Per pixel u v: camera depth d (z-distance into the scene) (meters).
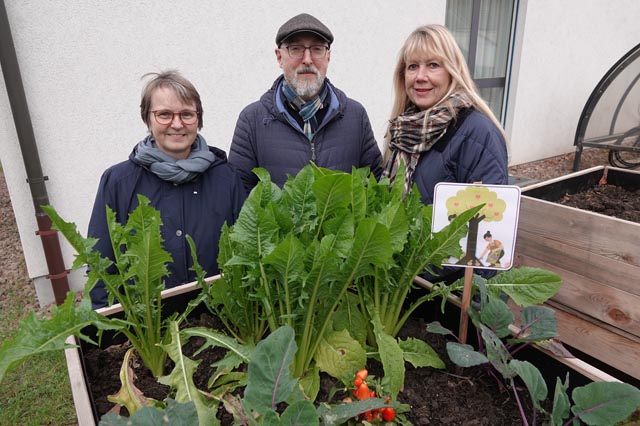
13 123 2.70
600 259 2.07
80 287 3.23
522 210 2.40
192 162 1.82
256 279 1.11
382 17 4.10
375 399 0.85
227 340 1.06
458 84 1.88
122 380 1.06
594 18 6.35
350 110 2.33
